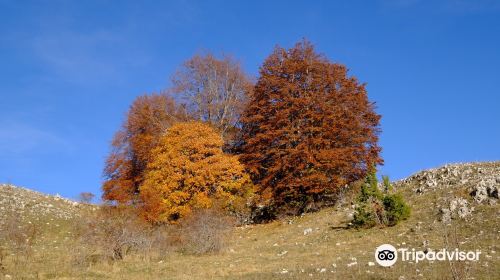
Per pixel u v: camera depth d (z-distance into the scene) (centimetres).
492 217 2747
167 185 4141
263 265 2566
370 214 3162
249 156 4347
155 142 4803
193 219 3369
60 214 4094
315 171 3925
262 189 4159
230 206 4125
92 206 4116
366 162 4091
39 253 2892
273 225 3847
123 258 2861
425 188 3519
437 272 1981
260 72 4522
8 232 3269
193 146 4247
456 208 2958
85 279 2291
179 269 2559
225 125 5056
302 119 4175
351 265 2286
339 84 4362
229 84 5225
